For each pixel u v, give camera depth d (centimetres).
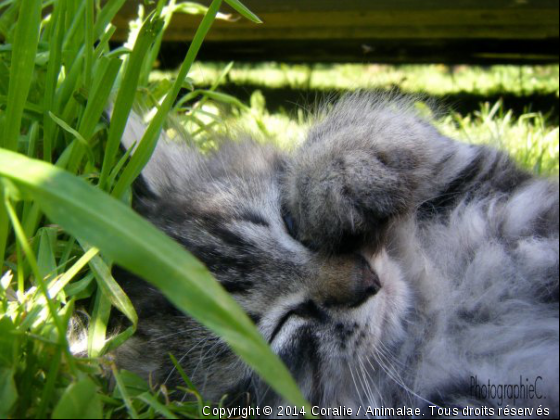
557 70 68
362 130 29
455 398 27
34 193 19
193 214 29
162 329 28
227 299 19
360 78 65
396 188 28
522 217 29
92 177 29
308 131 32
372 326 28
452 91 65
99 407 21
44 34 33
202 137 36
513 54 63
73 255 28
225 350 28
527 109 60
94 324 26
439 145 30
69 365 23
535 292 28
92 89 29
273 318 28
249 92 65
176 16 60
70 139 30
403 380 28
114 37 57
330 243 28
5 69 31
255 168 31
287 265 28
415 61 64
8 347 23
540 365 26
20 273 25
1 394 22
